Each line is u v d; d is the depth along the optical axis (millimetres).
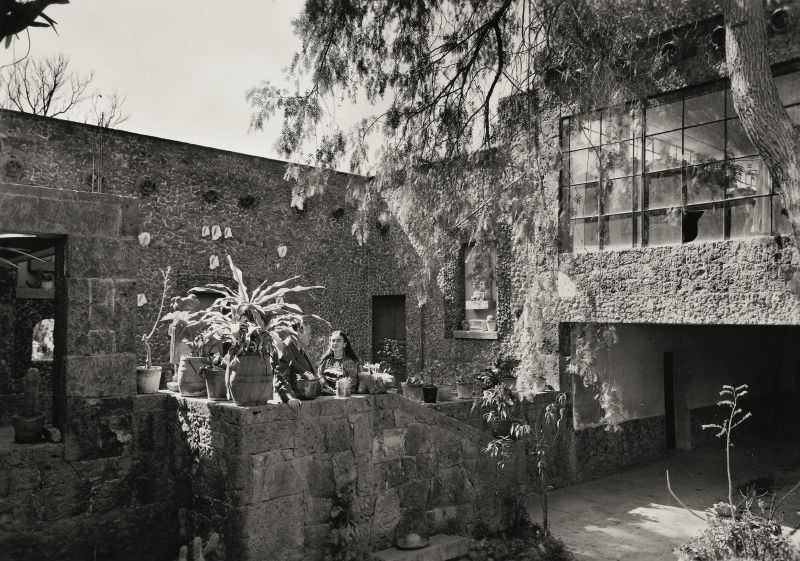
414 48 7703
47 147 10461
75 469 5645
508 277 11273
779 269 7496
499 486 7805
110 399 5898
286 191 13594
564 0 6867
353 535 6082
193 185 12188
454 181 8172
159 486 6168
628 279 8961
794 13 7449
